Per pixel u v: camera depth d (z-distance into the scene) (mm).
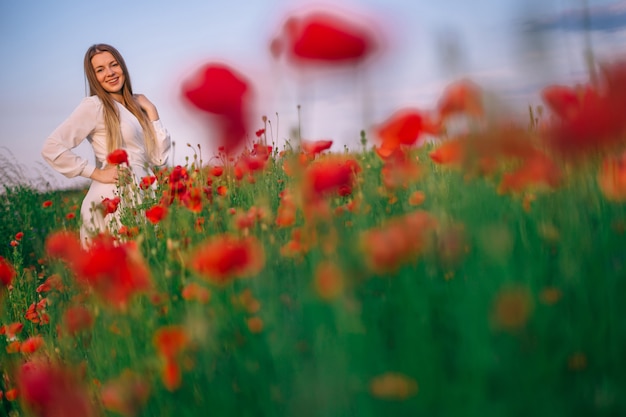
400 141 1085
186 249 1879
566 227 1062
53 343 2113
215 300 1405
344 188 1796
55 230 5012
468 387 843
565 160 975
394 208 1635
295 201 1880
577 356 916
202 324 1307
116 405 1325
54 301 2207
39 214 6453
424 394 868
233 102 749
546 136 870
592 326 938
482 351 842
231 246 1300
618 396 865
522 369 847
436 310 1018
